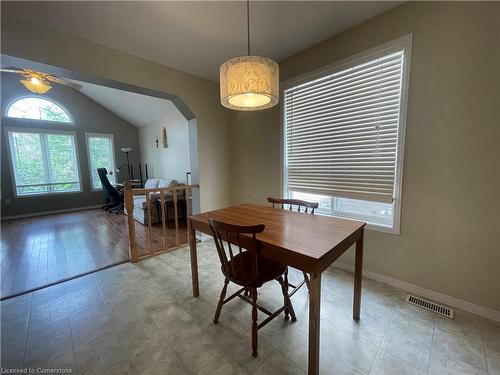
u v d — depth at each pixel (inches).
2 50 69.2
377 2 67.9
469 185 62.1
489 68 56.7
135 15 71.7
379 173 78.7
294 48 94.6
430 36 64.6
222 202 136.9
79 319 66.0
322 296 74.4
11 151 196.5
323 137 93.7
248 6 68.1
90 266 100.5
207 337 58.6
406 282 76.3
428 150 67.8
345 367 49.1
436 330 58.9
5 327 62.9
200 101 122.0
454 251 66.1
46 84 123.5
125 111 239.8
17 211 199.3
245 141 128.8
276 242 49.8
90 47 85.2
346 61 82.7
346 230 57.8
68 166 227.1
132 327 62.6
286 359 51.6
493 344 54.1
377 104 77.2
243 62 53.1
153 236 141.9
